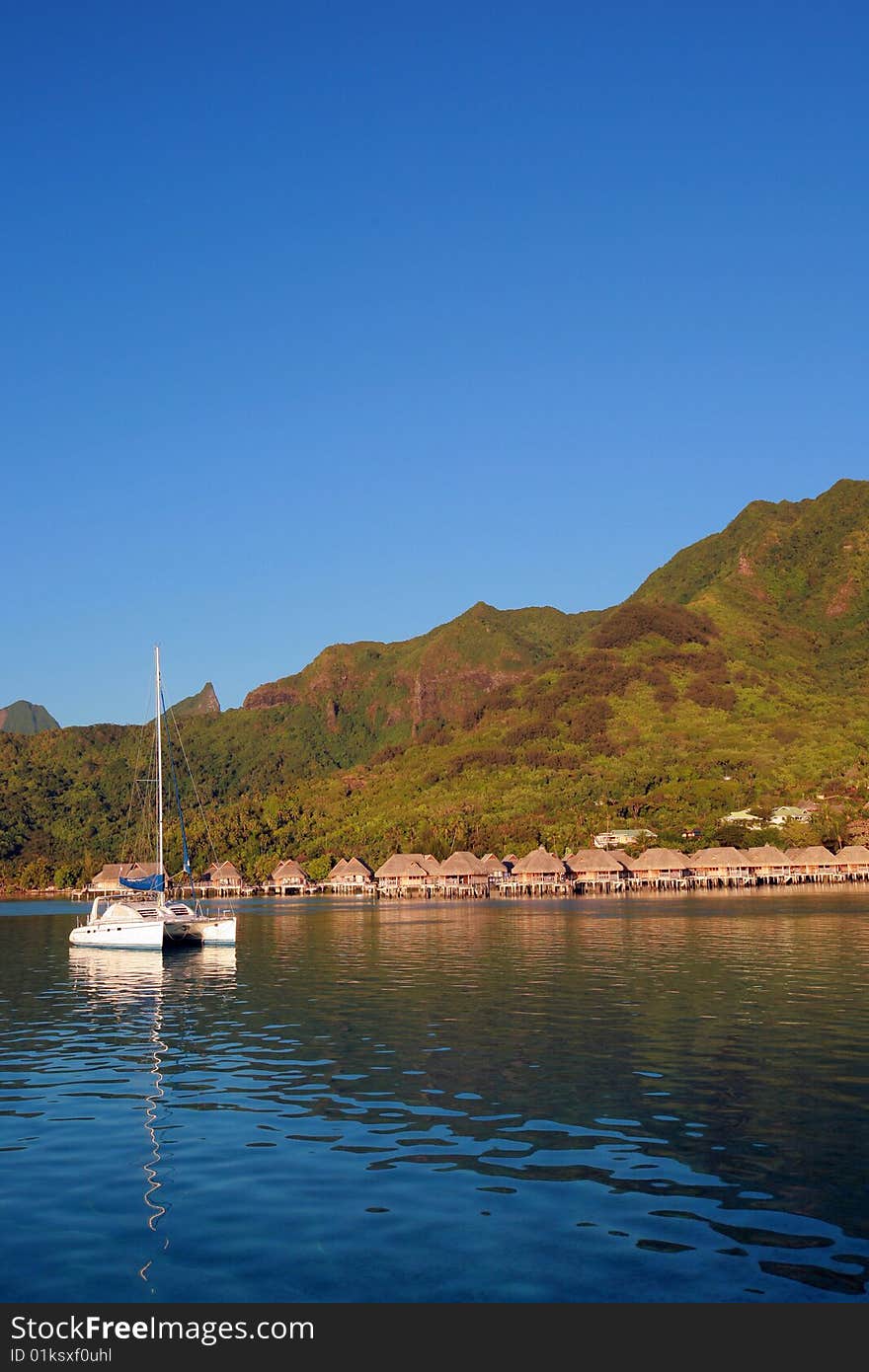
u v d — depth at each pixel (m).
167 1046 33.09
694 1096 24.84
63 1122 23.66
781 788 187.12
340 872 169.75
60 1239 16.98
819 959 53.41
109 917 71.81
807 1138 21.42
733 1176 19.27
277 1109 24.38
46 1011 41.56
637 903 113.62
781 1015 36.19
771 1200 18.05
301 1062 29.83
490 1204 18.03
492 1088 25.95
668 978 46.72
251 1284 15.42
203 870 184.12
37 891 193.75
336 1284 15.38
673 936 69.94
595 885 144.00
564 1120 22.92
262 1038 33.97
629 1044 31.20
